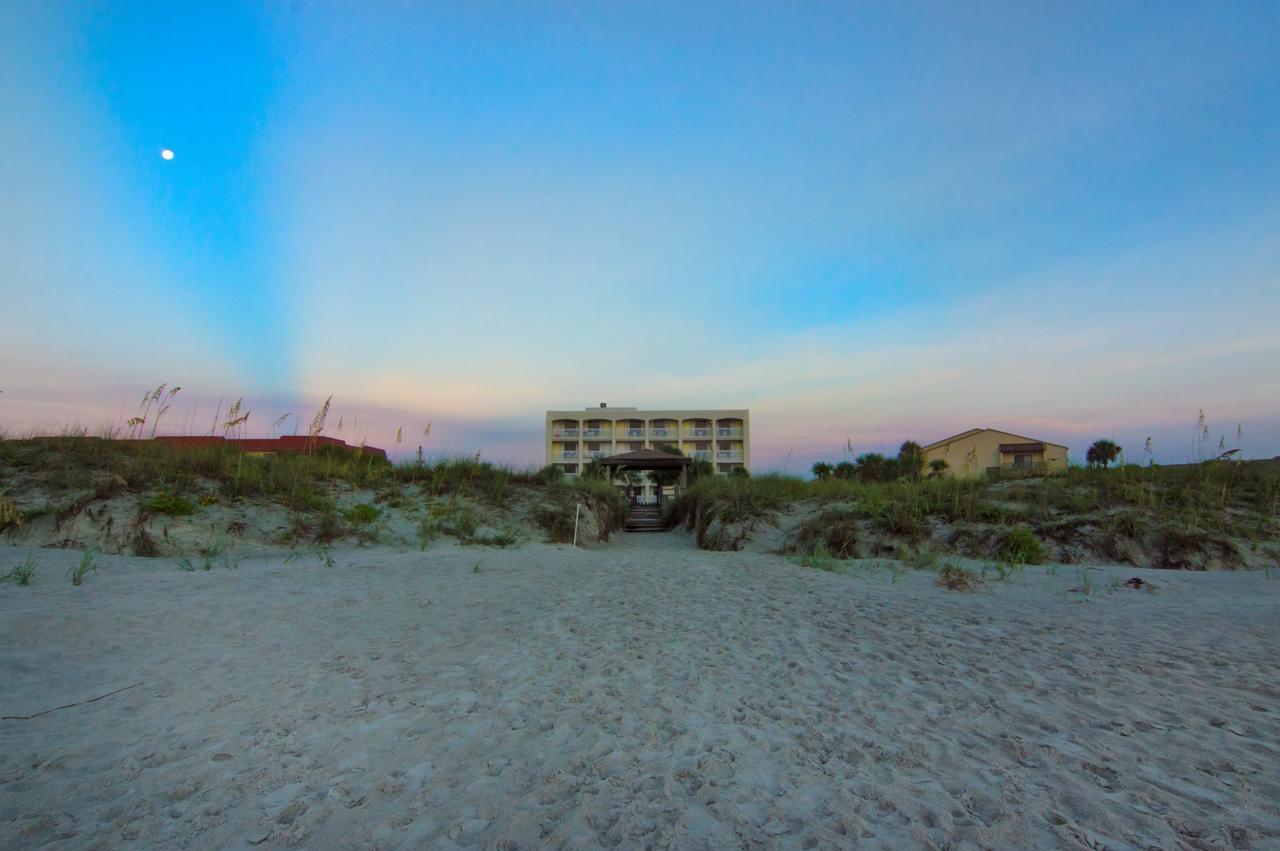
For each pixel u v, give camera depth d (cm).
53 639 469
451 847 234
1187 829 237
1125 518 1091
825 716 367
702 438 6462
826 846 231
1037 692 400
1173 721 345
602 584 863
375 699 394
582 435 6456
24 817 249
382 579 833
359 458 1559
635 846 233
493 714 371
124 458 1213
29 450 1176
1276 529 1062
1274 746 309
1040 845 229
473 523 1348
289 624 576
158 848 231
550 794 275
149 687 399
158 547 950
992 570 965
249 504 1147
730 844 234
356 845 235
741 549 1409
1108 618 634
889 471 2480
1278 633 555
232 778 286
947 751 314
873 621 633
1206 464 1318
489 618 641
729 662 486
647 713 374
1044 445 4203
